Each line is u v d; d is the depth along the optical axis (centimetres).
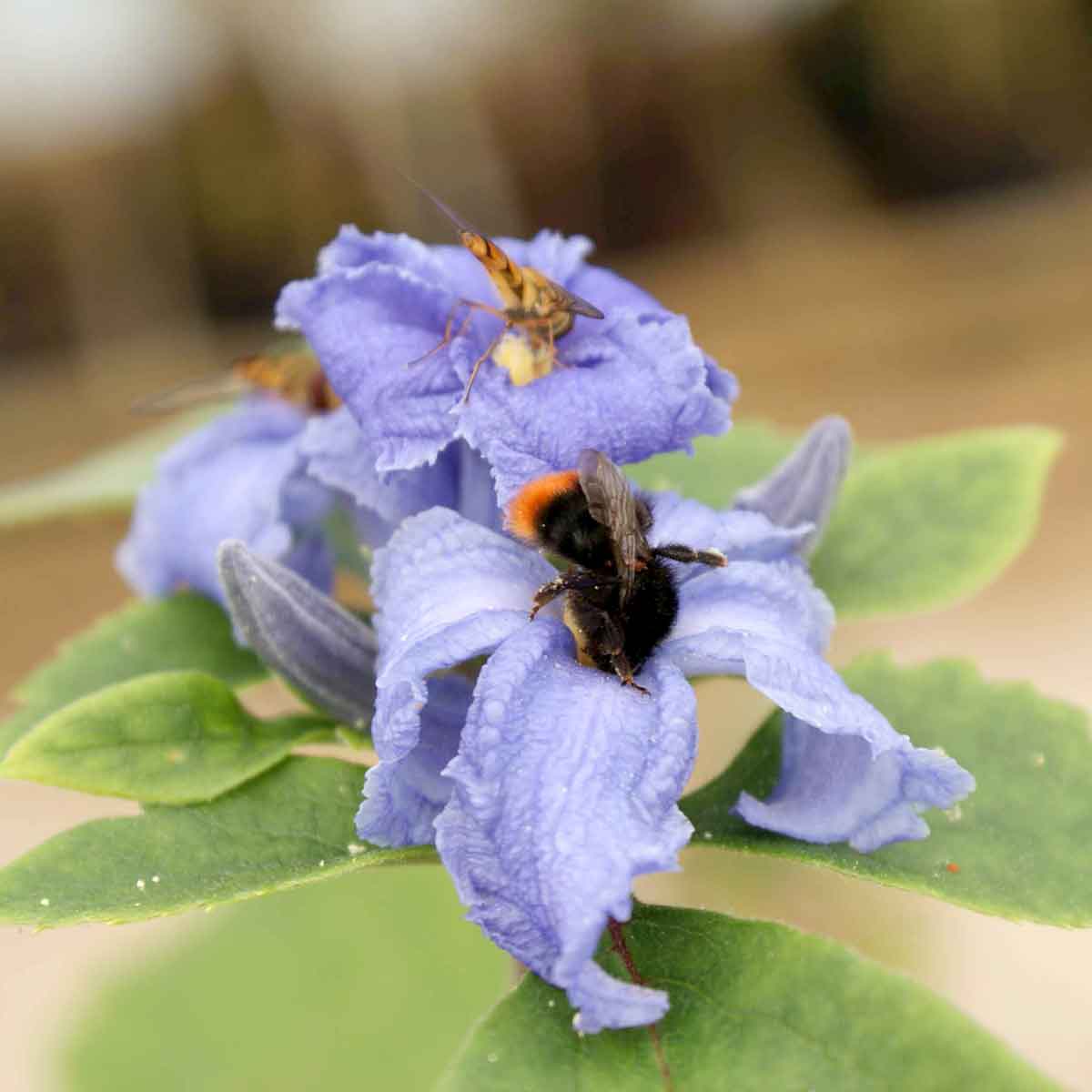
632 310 16
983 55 64
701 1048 14
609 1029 14
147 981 24
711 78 63
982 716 17
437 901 24
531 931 14
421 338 16
